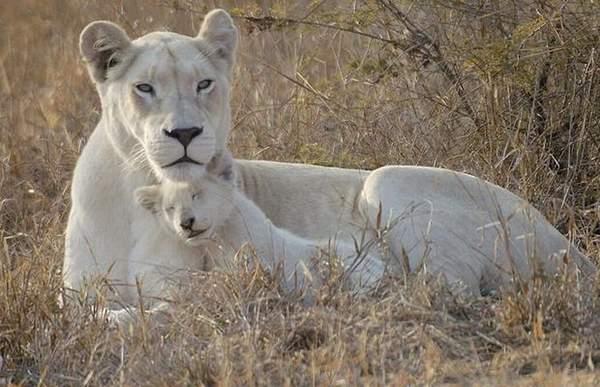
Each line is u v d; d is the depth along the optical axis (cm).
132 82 1098
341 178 1209
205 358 910
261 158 1473
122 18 1844
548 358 888
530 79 1387
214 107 1110
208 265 1105
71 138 1619
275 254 1096
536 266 1005
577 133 1384
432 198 1159
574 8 1387
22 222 1388
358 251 1059
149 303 1080
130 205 1125
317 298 998
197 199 1078
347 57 1683
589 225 1288
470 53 1399
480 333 948
